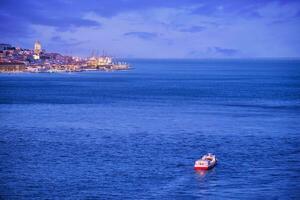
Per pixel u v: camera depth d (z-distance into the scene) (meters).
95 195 112.38
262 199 110.19
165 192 114.69
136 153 151.88
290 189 116.62
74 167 135.12
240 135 181.38
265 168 134.38
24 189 116.19
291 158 145.62
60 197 111.12
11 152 153.12
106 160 143.12
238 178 125.38
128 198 110.62
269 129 193.75
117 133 186.25
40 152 153.25
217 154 150.75
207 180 123.50
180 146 162.50
